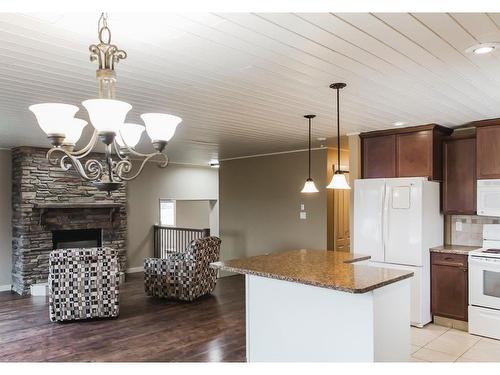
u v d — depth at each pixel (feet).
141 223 27.48
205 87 10.09
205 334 14.10
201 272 19.02
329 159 22.50
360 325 8.41
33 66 8.43
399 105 12.15
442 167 15.98
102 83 5.69
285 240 24.22
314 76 9.28
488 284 13.61
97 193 23.65
